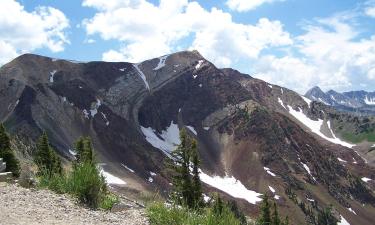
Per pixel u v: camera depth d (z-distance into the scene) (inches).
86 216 455.8
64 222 421.4
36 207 466.6
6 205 459.2
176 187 2400.3
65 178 572.7
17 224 394.0
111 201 539.8
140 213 493.0
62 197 524.4
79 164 570.3
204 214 469.1
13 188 549.6
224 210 478.0
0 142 1860.2
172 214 464.1
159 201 494.9
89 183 525.0
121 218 466.3
